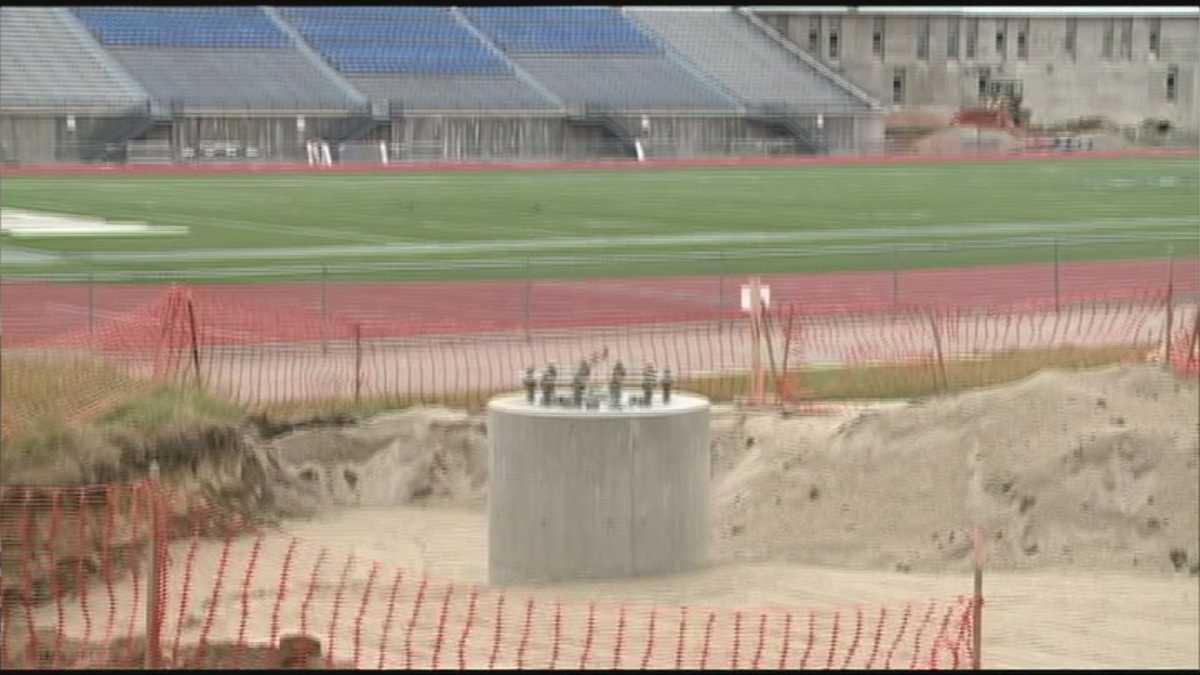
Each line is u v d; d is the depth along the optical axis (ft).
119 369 316.40
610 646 195.42
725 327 432.66
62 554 221.87
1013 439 247.91
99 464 241.76
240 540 245.65
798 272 565.53
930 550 237.25
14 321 431.84
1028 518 238.68
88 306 456.86
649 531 225.35
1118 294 499.51
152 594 184.75
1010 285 532.32
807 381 339.77
